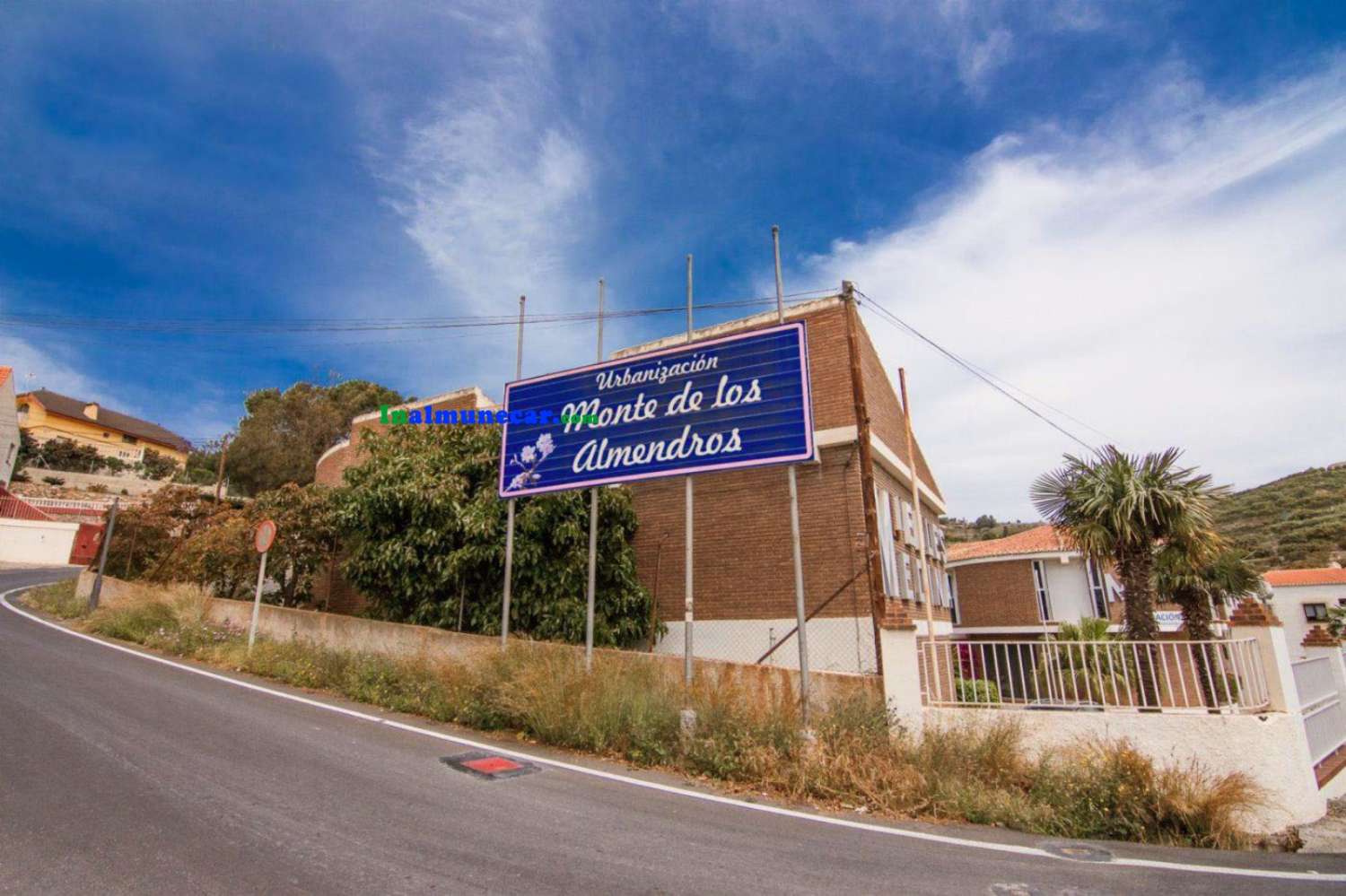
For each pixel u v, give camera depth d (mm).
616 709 8422
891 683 8617
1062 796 6891
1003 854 5531
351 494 15016
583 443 11594
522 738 8562
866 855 5254
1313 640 10648
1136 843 6285
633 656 10023
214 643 14062
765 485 14203
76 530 39719
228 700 9438
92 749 6516
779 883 4512
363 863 4328
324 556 19547
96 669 11117
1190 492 10352
